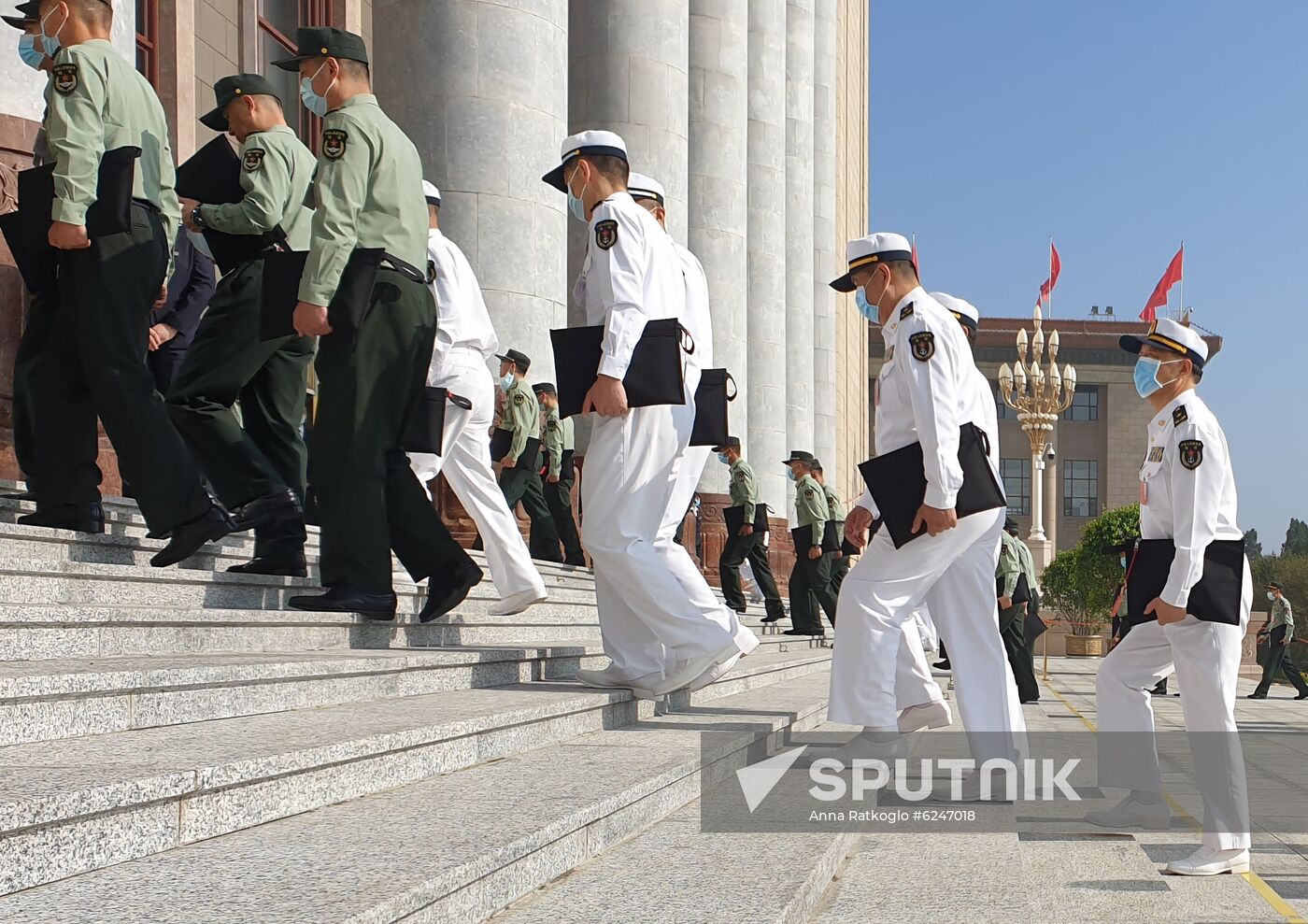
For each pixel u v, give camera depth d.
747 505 15.48
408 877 2.34
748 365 25.47
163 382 6.69
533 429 12.50
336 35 5.61
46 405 5.38
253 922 1.99
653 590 5.44
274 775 2.89
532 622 7.97
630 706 5.52
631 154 17.64
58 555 5.04
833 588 15.87
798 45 30.38
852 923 3.27
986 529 5.30
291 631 4.91
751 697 7.55
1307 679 19.88
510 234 12.67
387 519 5.59
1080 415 71.38
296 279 5.42
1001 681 5.35
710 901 2.86
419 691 4.82
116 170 5.09
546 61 13.10
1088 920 3.46
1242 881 4.10
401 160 5.60
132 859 2.45
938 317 5.31
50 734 3.01
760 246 25.70
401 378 5.55
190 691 3.49
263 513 5.89
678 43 18.20
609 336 5.39
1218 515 4.58
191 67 11.34
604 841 3.42
